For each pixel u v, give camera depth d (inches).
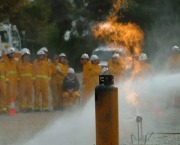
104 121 436.8
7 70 1221.7
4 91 1207.6
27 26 2701.8
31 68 1262.3
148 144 663.8
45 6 2738.7
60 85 1294.3
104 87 436.8
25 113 1190.3
